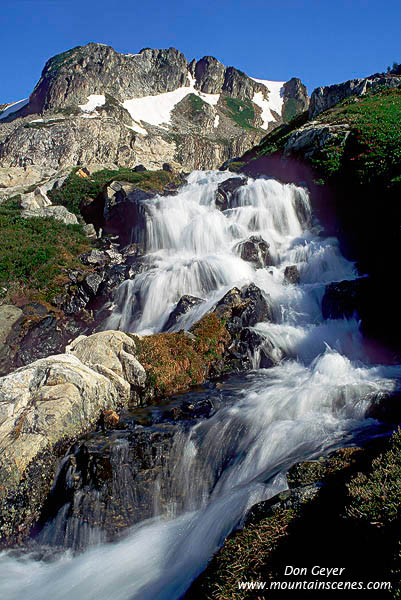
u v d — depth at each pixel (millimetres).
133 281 21047
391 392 9883
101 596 6840
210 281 19828
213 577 5582
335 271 19906
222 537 6871
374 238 19562
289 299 17609
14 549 8516
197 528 7496
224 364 14844
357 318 15906
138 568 7281
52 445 9555
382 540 4832
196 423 10453
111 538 8453
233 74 107812
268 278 19500
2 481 8828
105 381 11734
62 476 9289
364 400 9727
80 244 27109
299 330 15875
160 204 27172
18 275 22047
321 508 6090
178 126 81750
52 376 10773
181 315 17625
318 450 8109
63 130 58250
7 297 20438
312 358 14852
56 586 7363
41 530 8789
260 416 10109
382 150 22781
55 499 9117
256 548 5777
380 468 6105
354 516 5355
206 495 8789
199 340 14922
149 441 9711
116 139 60969
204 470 9266
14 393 10562
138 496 9000
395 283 15859
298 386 12016
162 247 25703
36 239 26328
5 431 9695
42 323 18438
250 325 16172
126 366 12906
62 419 9883
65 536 8508
